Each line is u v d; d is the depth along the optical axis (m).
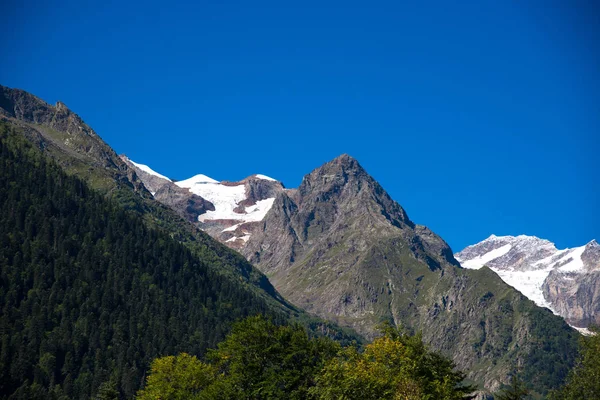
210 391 126.00
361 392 109.00
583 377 122.62
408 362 114.25
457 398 110.12
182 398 132.25
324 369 115.69
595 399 117.12
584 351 126.25
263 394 122.38
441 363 117.81
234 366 128.88
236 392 125.38
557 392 128.75
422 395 107.12
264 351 128.88
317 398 116.06
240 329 135.00
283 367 128.12
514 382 122.50
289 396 121.50
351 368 112.88
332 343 132.75
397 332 125.06
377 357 117.94
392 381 110.00
